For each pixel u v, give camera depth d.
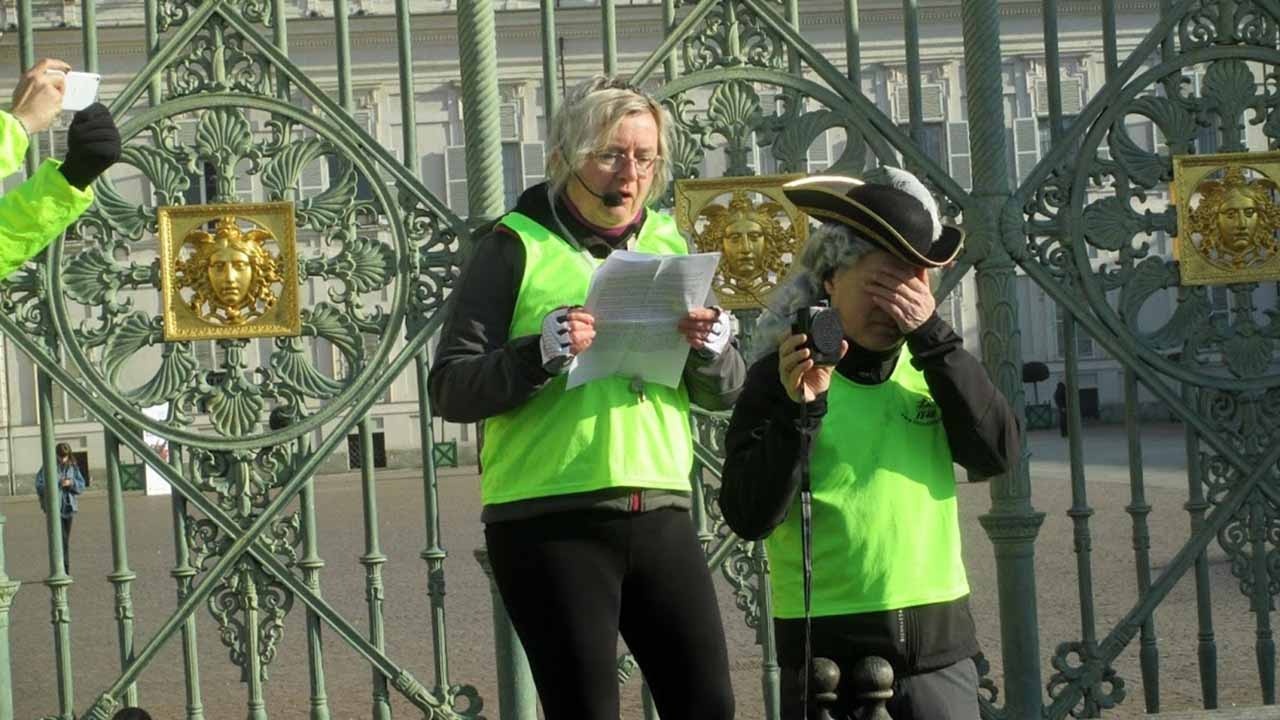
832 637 3.84
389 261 6.12
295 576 6.07
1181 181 6.44
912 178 4.21
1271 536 6.53
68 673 5.96
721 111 6.29
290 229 6.03
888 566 3.83
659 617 4.17
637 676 9.01
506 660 6.03
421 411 6.11
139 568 16.44
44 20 20.62
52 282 5.95
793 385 3.62
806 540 3.69
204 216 6.01
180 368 6.05
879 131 6.32
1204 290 6.51
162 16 6.10
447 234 6.14
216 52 6.07
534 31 23.12
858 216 3.75
